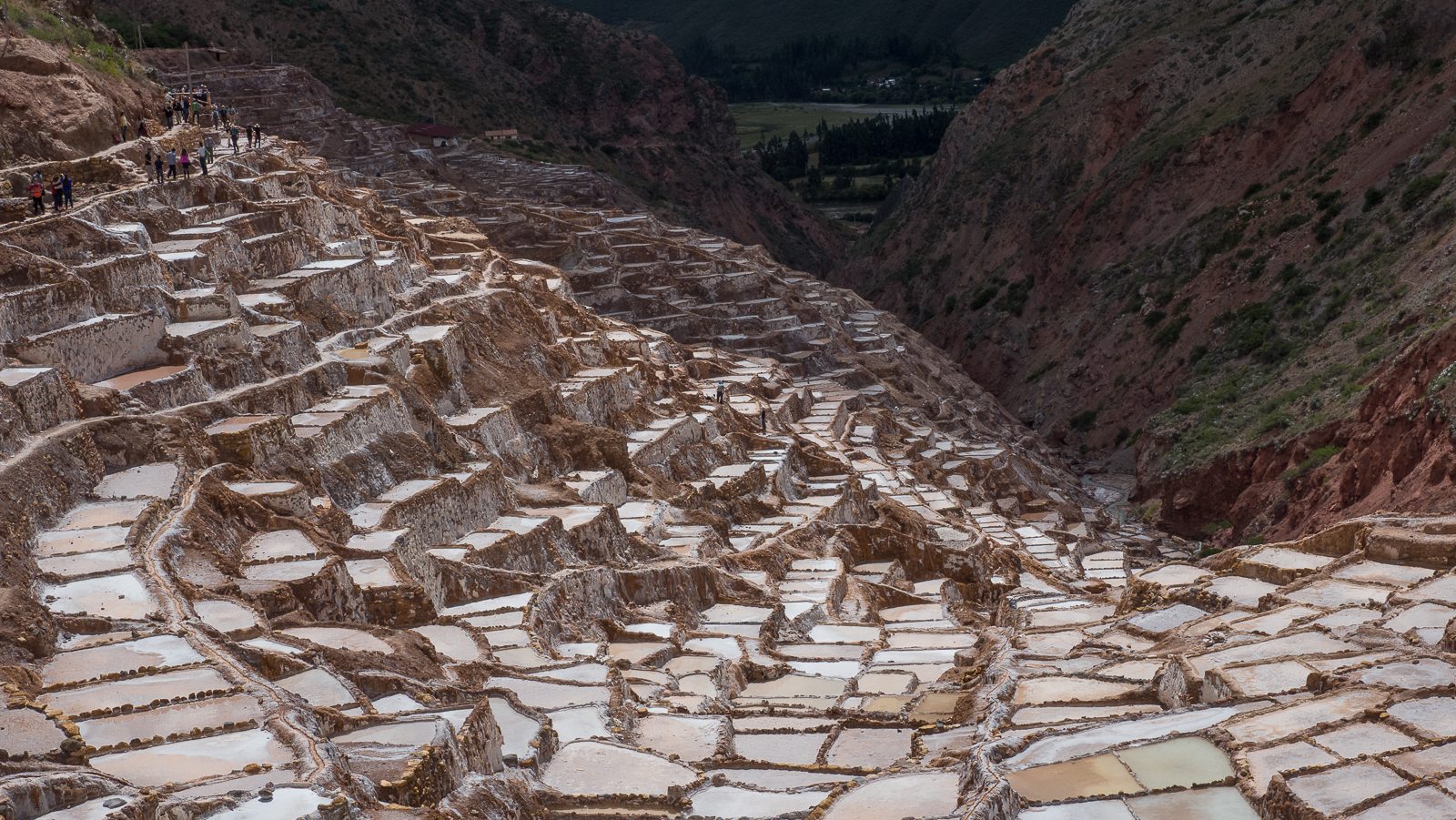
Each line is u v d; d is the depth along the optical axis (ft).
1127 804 100.83
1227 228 493.36
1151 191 548.31
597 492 236.63
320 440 181.68
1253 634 143.02
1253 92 547.08
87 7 375.66
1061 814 99.96
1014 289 591.37
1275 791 97.86
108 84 296.30
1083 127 624.59
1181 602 168.96
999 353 569.23
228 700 103.24
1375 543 164.14
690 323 469.57
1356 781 98.48
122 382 172.14
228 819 85.30
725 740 135.85
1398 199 424.46
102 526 139.33
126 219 219.00
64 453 147.95
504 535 191.52
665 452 277.64
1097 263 556.10
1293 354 406.21
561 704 136.67
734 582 220.43
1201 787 102.37
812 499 293.64
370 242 280.92
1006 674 144.97
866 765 128.57
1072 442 481.05
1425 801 94.73
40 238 188.65
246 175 282.97
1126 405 470.80
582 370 294.25
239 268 225.76
